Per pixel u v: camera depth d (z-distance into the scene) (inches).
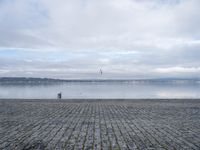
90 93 1572.3
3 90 1879.9
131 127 312.2
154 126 320.2
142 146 221.5
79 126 317.7
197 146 221.8
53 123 340.5
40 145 224.2
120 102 685.9
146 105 607.2
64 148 214.7
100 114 436.8
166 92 1590.8
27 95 1365.7
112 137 255.9
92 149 211.9
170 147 218.4
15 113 449.7
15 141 238.8
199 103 658.8
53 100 735.7
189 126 321.4
